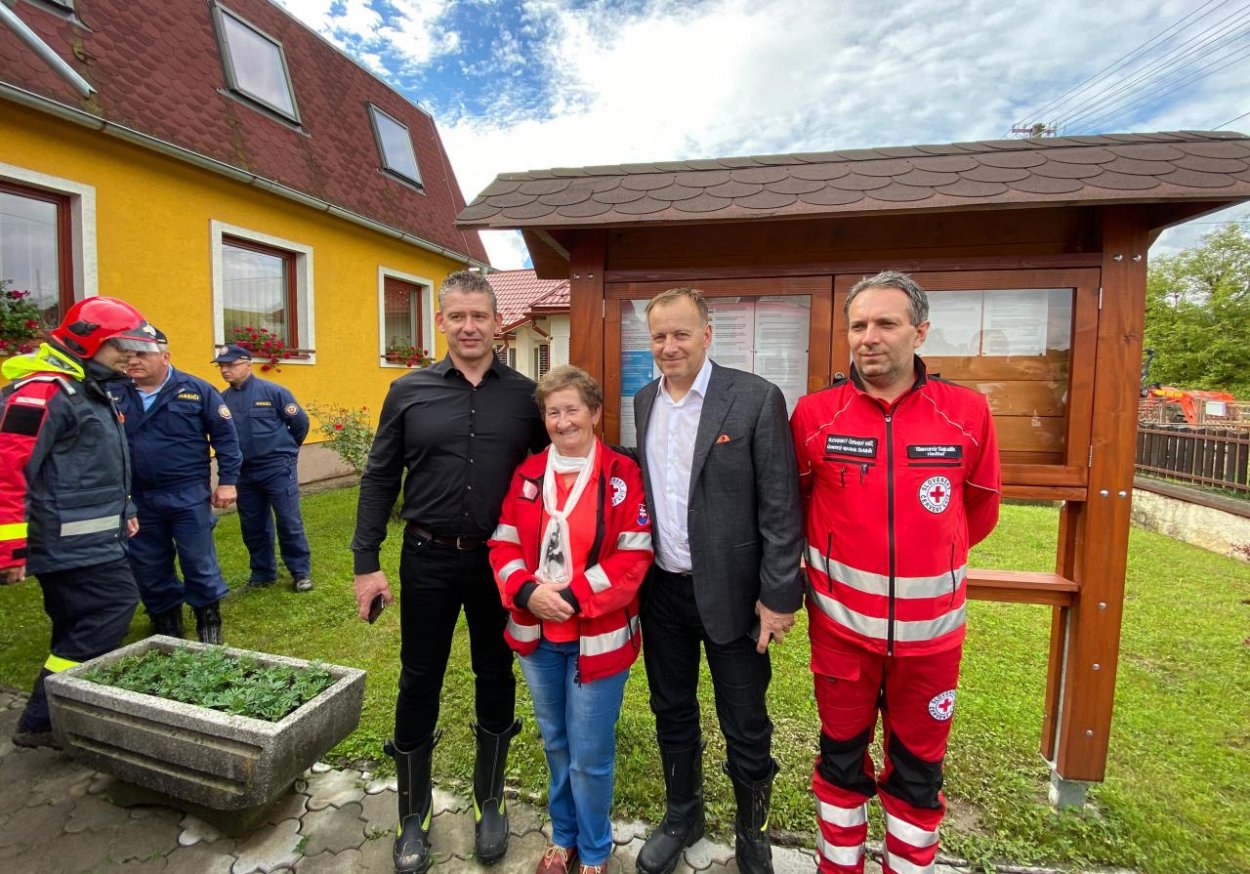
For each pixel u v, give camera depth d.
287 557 4.09
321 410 7.75
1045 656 3.29
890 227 2.13
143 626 3.55
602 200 1.98
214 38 6.58
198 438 3.21
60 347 2.26
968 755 2.37
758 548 1.66
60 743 2.04
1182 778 2.27
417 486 1.79
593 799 1.71
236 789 1.79
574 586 1.58
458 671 3.04
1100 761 1.98
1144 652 3.37
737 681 1.68
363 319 8.44
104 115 5.04
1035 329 1.93
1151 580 4.71
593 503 1.64
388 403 1.84
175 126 5.72
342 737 2.09
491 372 1.85
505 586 1.64
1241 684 3.01
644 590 1.83
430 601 1.80
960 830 1.99
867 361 1.50
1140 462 7.66
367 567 1.85
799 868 1.84
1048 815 2.03
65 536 2.20
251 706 1.93
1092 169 1.76
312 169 7.43
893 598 1.53
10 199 4.71
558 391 1.63
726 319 2.08
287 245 7.13
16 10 4.66
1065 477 1.90
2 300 4.48
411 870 1.79
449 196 10.63
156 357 3.05
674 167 2.17
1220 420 14.11
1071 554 2.02
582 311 2.10
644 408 1.73
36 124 4.70
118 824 1.98
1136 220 1.80
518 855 1.90
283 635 3.42
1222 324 22.61
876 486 1.54
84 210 5.05
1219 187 1.61
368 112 9.07
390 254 8.95
